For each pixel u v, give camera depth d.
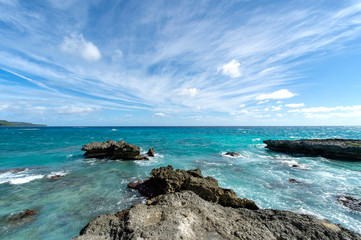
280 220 6.52
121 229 5.52
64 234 7.25
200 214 6.41
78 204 9.84
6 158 21.14
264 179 14.52
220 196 9.80
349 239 5.27
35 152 25.02
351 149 22.28
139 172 16.31
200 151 27.80
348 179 14.65
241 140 44.47
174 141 41.16
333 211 9.47
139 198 10.78
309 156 25.11
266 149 31.19
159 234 4.97
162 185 11.23
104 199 10.55
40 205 9.62
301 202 10.45
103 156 22.70
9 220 8.11
